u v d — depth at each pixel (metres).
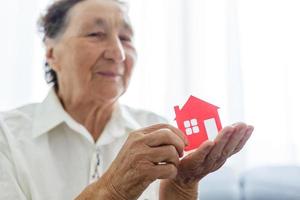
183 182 0.67
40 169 0.76
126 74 0.80
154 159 0.52
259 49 1.47
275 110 1.46
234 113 1.43
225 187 1.39
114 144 0.86
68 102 0.82
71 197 0.76
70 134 0.82
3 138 0.77
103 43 0.76
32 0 1.38
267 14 1.48
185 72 1.43
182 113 0.62
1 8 1.37
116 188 0.53
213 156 0.58
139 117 0.97
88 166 0.81
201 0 1.45
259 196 1.38
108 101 0.80
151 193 0.82
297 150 1.47
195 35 1.44
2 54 1.37
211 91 1.44
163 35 1.44
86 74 0.75
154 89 1.42
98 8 0.77
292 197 1.36
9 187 0.71
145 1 1.43
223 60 1.45
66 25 0.77
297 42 1.47
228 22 1.45
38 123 0.81
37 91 1.38
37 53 1.39
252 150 1.45
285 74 1.47
